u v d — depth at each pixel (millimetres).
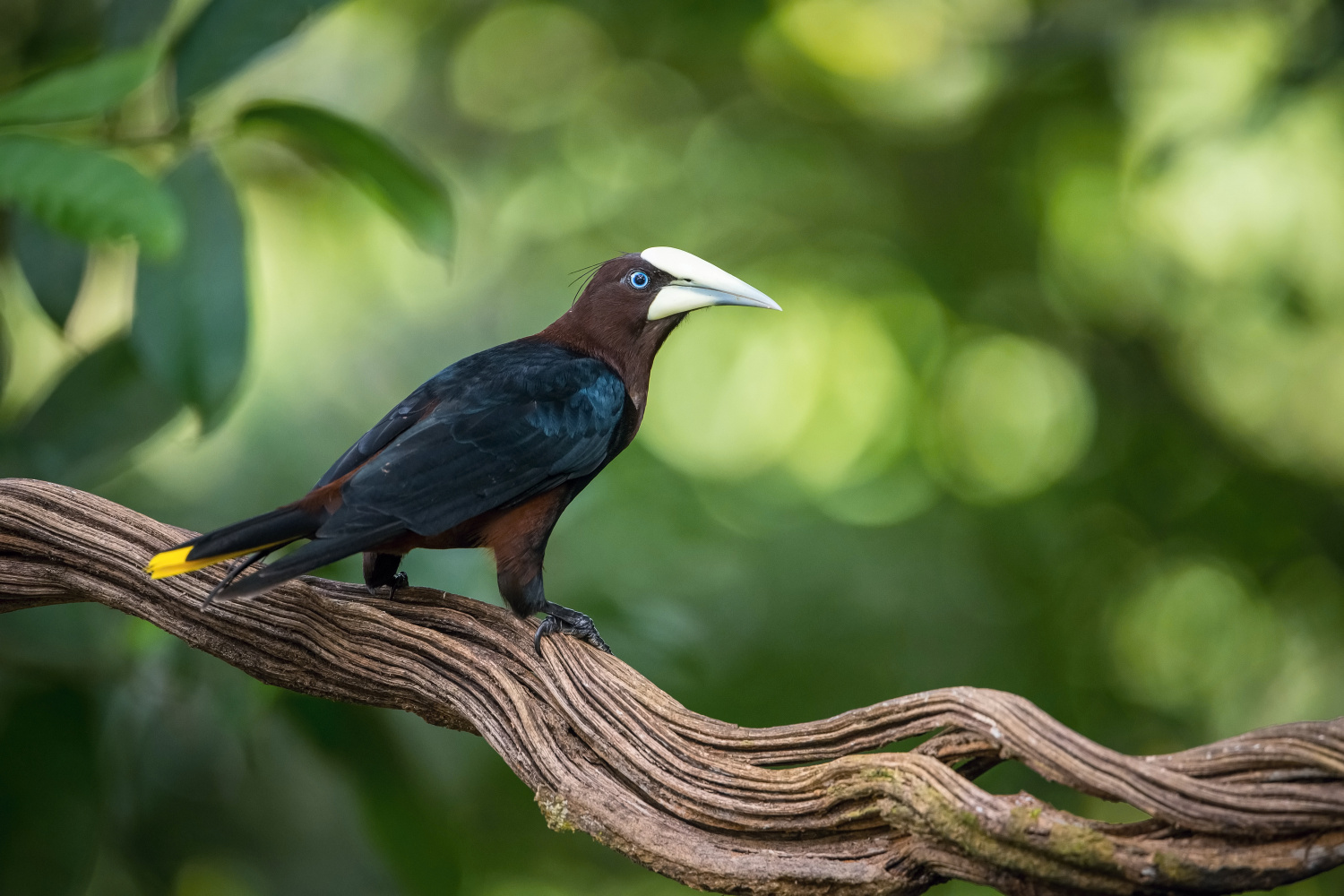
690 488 13688
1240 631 13500
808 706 11836
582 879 11750
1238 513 13516
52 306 6738
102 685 7246
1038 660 12805
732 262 14977
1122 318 14648
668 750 4602
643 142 15438
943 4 14477
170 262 6152
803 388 15016
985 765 4211
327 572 6855
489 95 15438
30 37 8008
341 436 12539
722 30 13453
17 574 5512
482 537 6133
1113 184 14039
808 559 12867
